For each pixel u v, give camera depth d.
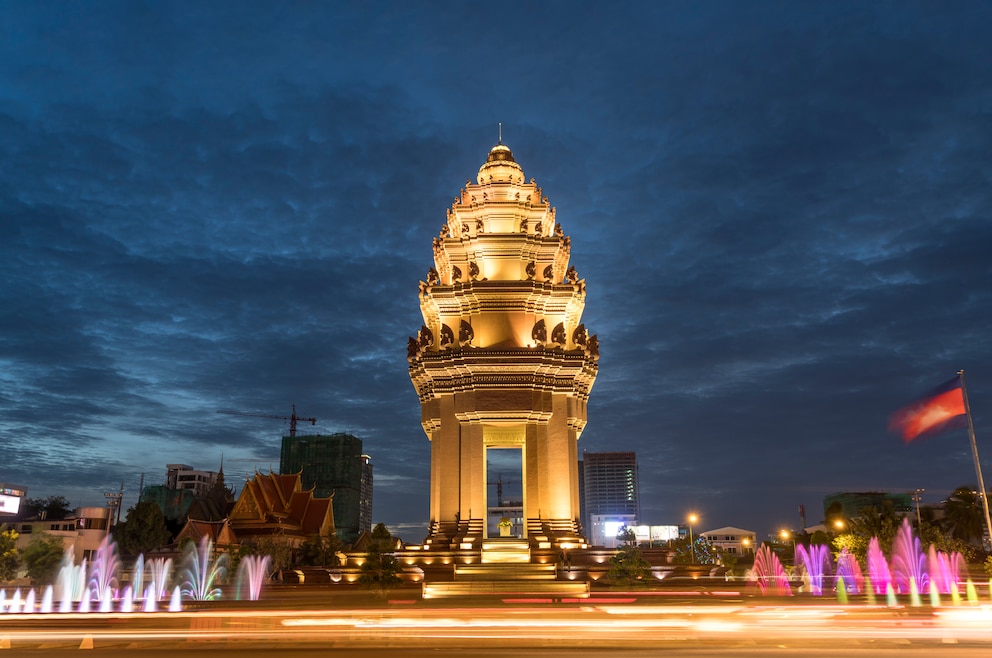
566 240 68.50
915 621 38.09
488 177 71.38
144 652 27.25
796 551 106.12
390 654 25.88
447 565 57.97
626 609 44.47
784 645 27.95
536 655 25.28
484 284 63.88
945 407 52.91
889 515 79.56
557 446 62.47
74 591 79.12
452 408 63.84
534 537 59.19
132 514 98.62
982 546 97.81
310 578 64.62
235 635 32.16
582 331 65.88
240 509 110.38
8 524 104.56
